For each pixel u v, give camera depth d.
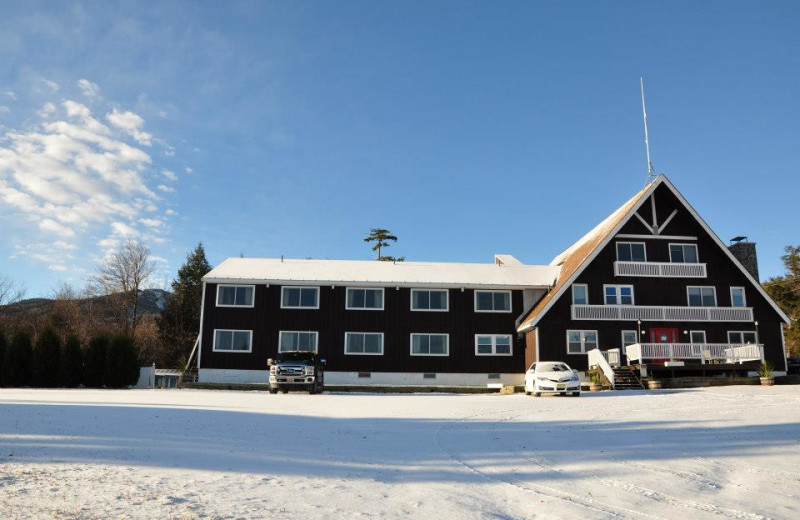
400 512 6.35
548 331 34.50
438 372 36.19
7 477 7.03
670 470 9.29
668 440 12.11
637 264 35.75
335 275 37.06
